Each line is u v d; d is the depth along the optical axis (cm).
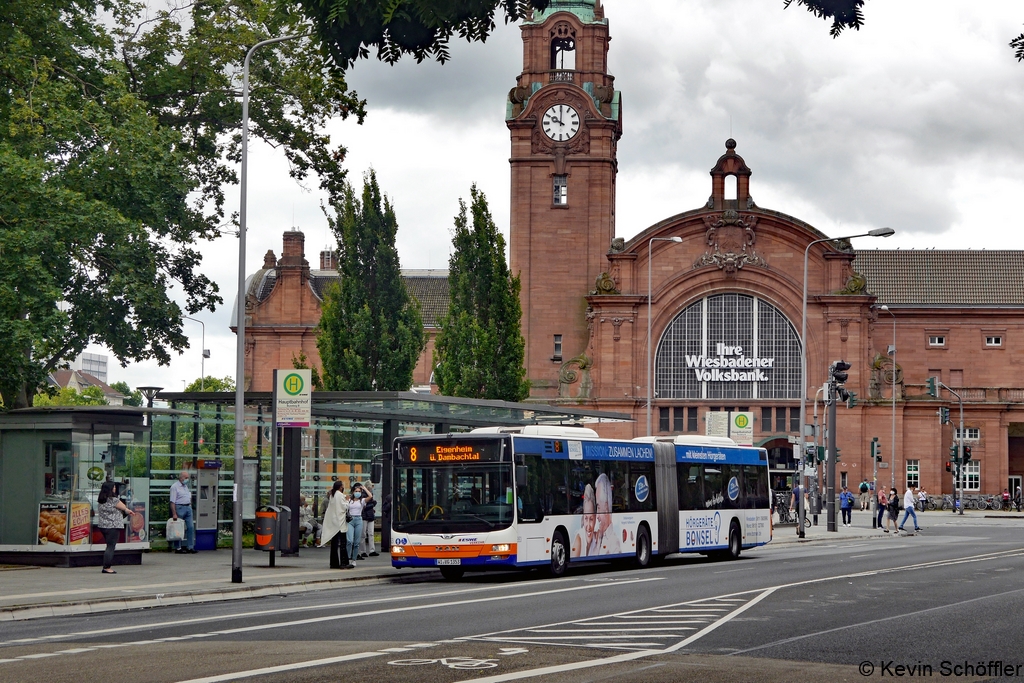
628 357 8962
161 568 3050
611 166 9400
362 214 5181
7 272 3253
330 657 1524
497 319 5519
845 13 1505
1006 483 9644
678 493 3803
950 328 10838
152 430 3784
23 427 3081
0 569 2983
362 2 1451
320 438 4225
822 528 6253
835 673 1421
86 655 1562
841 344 8838
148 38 4425
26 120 3516
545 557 3139
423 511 3072
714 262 8944
